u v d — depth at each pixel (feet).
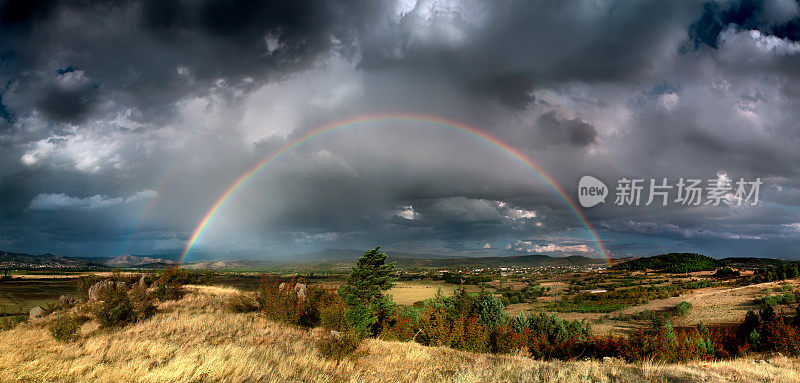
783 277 334.24
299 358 47.16
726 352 75.15
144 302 88.02
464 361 53.42
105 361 44.57
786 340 78.48
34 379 36.86
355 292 90.68
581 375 40.88
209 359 41.37
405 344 68.03
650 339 67.87
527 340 88.58
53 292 265.34
